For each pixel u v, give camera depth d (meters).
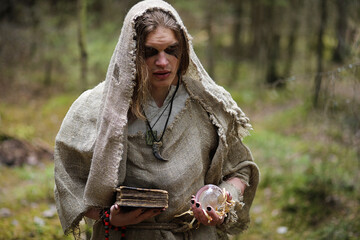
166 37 1.71
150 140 1.81
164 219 1.86
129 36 1.69
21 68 12.11
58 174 1.89
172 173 1.81
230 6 13.12
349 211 4.34
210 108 1.93
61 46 10.44
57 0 10.96
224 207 1.81
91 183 1.75
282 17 13.70
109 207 1.78
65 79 12.50
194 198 1.79
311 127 7.55
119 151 1.70
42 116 9.17
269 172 5.58
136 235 1.87
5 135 6.57
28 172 5.54
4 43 11.12
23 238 3.71
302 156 5.91
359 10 4.80
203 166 1.95
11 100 10.57
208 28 11.79
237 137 2.07
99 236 1.97
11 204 4.42
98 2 9.26
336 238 3.89
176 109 1.87
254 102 11.45
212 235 1.97
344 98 3.91
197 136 1.91
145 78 1.73
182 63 1.85
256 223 4.48
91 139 1.83
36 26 10.73
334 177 4.84
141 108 1.82
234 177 2.08
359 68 3.45
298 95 10.35
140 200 1.69
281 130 8.13
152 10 1.72
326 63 10.59
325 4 8.60
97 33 7.46
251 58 16.67
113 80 1.73
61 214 1.89
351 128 4.07
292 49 13.62
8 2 11.10
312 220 4.43
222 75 14.87
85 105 1.90
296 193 4.86
